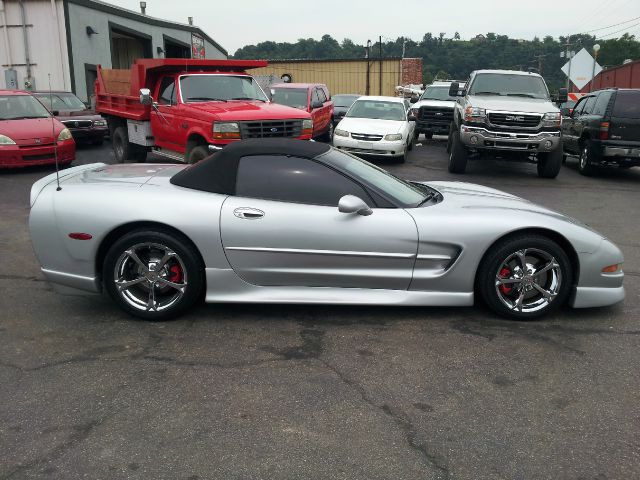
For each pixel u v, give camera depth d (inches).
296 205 169.2
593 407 128.8
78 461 107.6
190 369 143.4
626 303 192.7
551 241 171.8
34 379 137.9
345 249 168.2
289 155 174.6
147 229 169.2
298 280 171.8
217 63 426.0
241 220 166.9
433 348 156.6
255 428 118.6
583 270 174.1
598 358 152.5
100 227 168.1
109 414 123.2
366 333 165.8
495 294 174.1
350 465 107.4
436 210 175.3
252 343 158.6
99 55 894.4
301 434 116.7
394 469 106.5
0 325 169.8
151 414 123.4
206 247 167.5
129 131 469.4
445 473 105.7
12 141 427.8
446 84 789.9
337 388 135.0
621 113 453.4
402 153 541.0
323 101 706.2
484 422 122.2
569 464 109.0
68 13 789.2
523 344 160.1
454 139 479.8
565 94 479.8
